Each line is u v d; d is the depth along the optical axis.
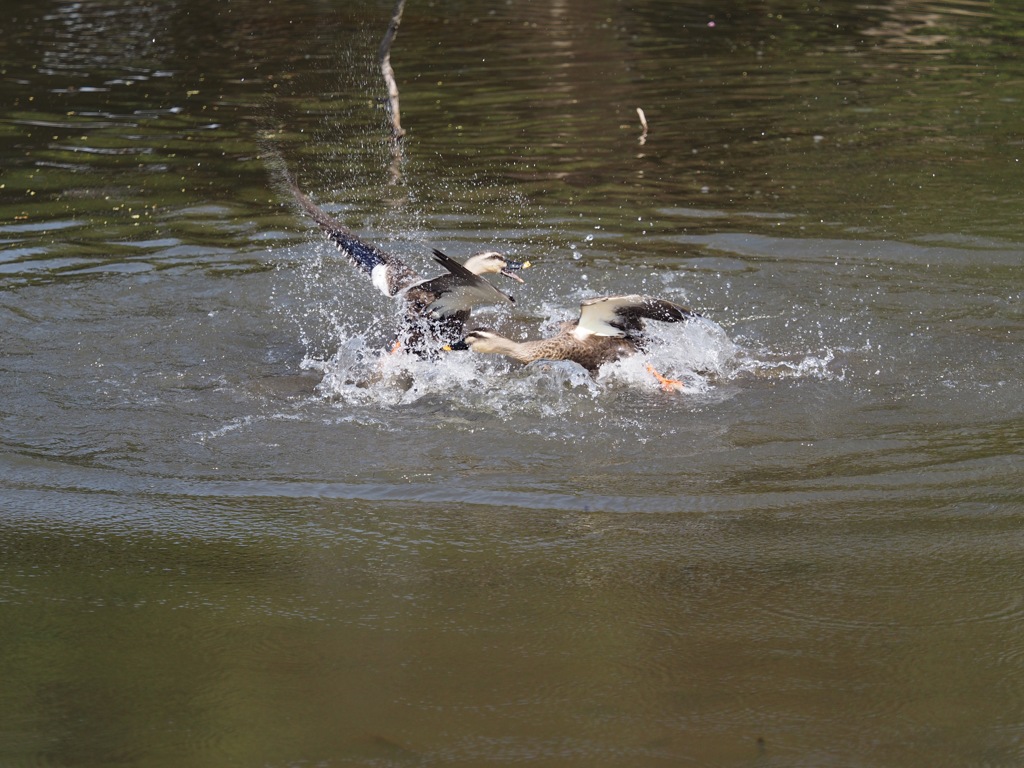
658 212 17.12
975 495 9.24
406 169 19.33
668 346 12.48
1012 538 8.58
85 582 8.27
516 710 6.77
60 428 10.84
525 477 9.85
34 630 7.66
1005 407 10.98
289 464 10.17
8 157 19.97
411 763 6.30
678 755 6.34
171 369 12.26
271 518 9.21
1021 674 7.02
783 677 7.04
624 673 7.10
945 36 28.89
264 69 26.50
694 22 31.23
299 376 12.19
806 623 7.61
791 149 20.19
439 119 22.47
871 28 29.97
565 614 7.79
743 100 23.53
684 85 24.81
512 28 30.81
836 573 8.20
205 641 7.53
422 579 8.27
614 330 12.34
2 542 8.81
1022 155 19.50
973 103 22.94
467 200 17.81
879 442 10.32
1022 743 6.40
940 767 6.21
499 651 7.37
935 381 11.63
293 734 6.59
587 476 9.84
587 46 28.64
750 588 8.05
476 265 13.69
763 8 32.84
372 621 7.74
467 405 11.48
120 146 20.62
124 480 9.86
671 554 8.54
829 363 12.17
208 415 11.19
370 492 9.62
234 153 20.31
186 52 28.03
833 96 23.70
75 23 31.47
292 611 7.88
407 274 12.98
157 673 7.20
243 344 12.97
